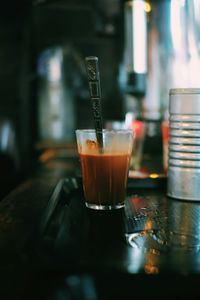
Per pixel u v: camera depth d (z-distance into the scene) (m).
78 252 0.25
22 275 0.22
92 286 0.22
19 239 0.26
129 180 0.47
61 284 0.22
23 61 1.38
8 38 1.36
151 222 0.33
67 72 1.42
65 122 1.41
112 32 0.93
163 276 0.22
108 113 1.40
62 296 0.21
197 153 0.40
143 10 0.71
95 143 0.35
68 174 0.59
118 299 0.22
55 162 0.82
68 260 0.24
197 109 0.39
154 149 0.63
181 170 0.40
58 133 1.39
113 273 0.22
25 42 1.37
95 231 0.30
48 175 0.58
